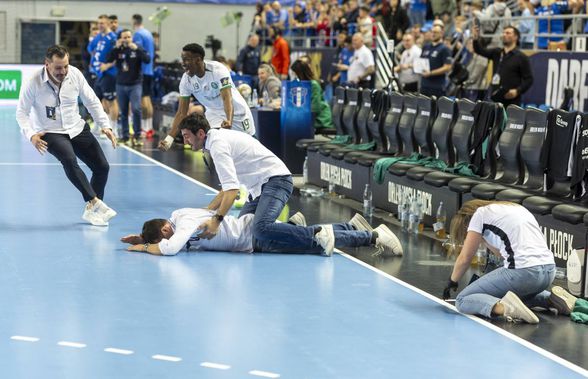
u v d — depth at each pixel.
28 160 18.38
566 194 9.83
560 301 7.92
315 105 17.19
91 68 25.34
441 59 19.11
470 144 11.46
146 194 14.30
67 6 38.50
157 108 25.78
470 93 19.16
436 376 6.27
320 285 8.79
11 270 9.19
